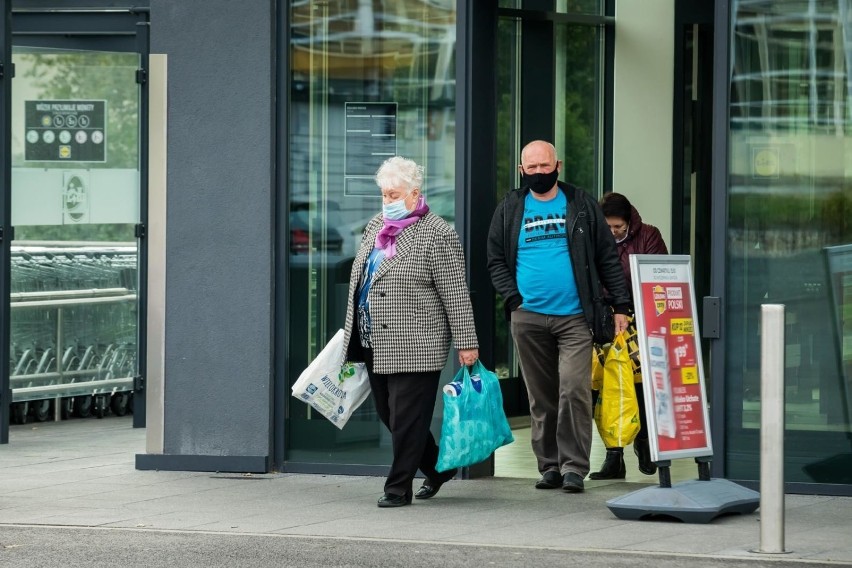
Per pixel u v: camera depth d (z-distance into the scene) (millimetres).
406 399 21984
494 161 25609
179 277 26109
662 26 34781
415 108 25312
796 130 23156
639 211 35156
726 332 23406
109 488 24266
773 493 18391
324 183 25797
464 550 18750
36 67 34656
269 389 25750
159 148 26078
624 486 24391
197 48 25875
